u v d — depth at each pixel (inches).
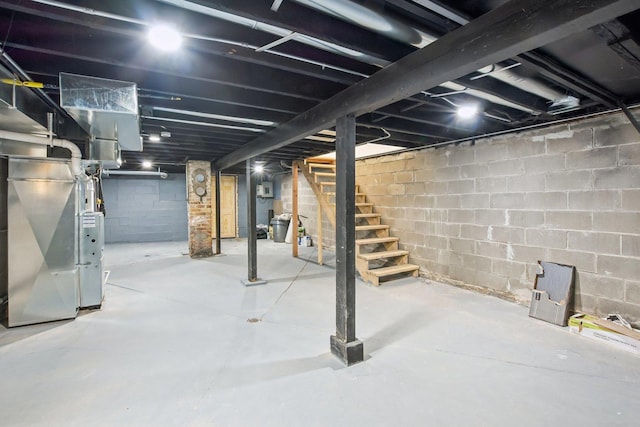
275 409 70.9
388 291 159.9
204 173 256.7
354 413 69.6
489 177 150.0
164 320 122.0
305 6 57.8
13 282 114.6
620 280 109.6
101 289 135.5
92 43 66.0
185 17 57.7
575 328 110.3
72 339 105.6
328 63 74.0
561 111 105.8
